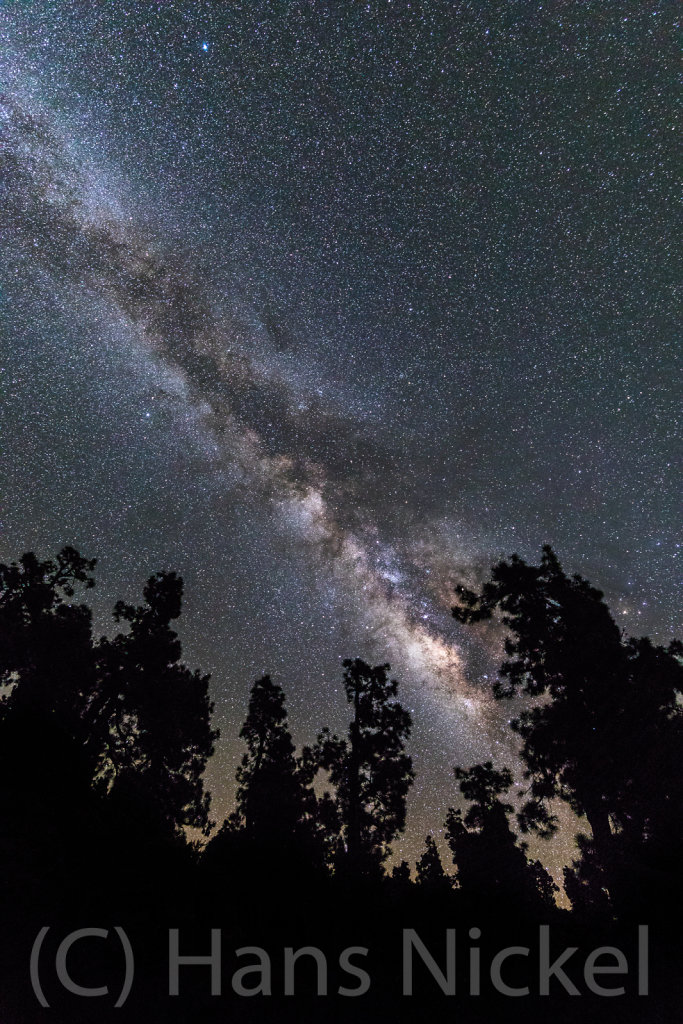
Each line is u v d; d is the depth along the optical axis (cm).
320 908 1002
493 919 1029
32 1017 529
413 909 1084
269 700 1702
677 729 1139
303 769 1609
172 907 833
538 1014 689
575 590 1323
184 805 1437
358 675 1769
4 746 1021
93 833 952
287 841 1359
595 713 1195
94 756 1301
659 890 954
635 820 1099
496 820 1516
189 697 1534
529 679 1323
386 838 1517
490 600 1386
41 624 1438
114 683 1445
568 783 1218
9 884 702
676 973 760
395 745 1656
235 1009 633
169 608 1602
